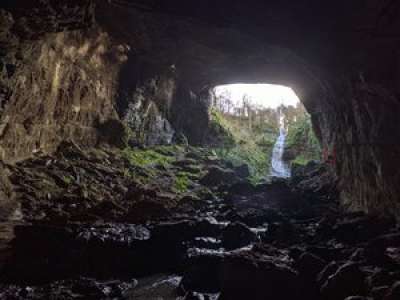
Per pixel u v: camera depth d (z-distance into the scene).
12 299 7.40
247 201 16.88
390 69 8.63
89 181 14.52
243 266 7.54
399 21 7.70
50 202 11.88
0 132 11.55
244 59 17.19
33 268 8.68
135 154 19.64
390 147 9.49
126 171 17.20
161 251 10.77
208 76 22.84
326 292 6.89
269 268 7.49
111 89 19.47
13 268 8.59
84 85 16.78
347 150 13.91
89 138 17.83
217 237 11.91
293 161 31.25
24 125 13.02
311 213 14.80
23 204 11.04
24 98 12.16
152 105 22.34
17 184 11.75
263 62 17.02
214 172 20.36
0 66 9.76
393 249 8.03
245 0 9.48
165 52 18.39
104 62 18.11
